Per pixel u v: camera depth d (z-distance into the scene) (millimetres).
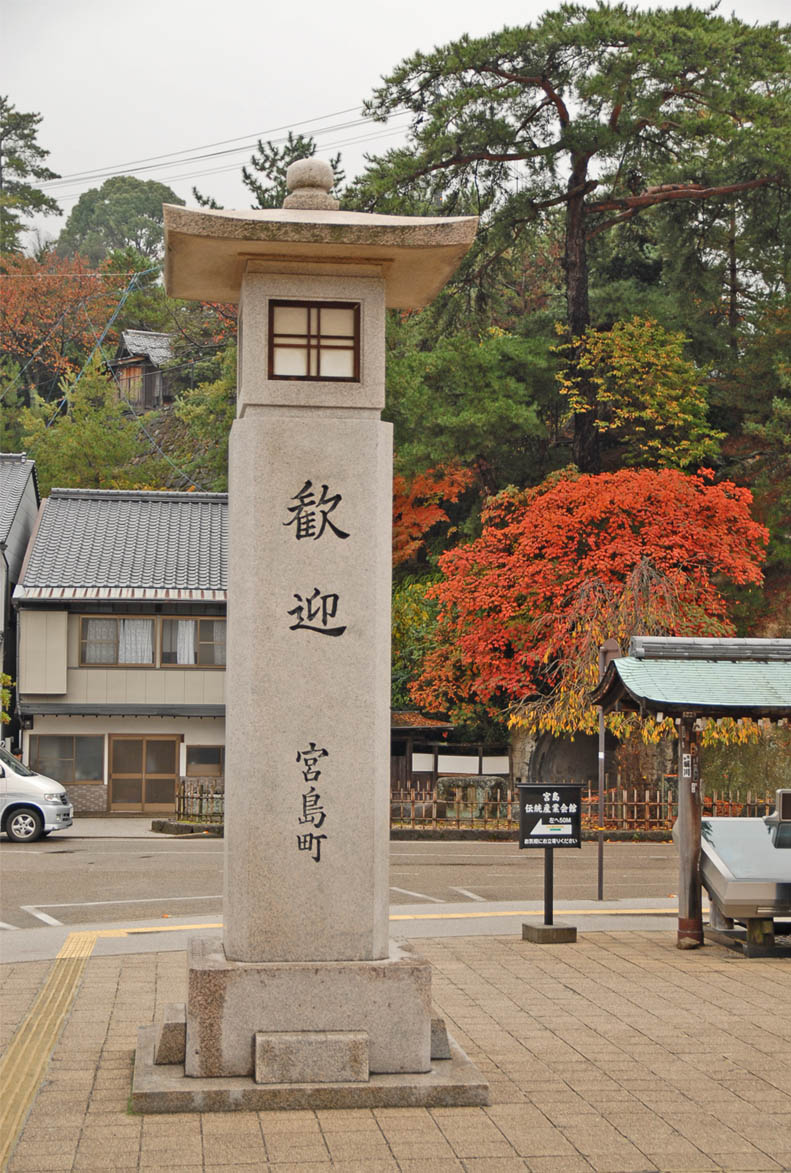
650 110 30906
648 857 23078
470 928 13953
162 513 36844
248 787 7277
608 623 26750
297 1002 7062
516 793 29453
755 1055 8148
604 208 34625
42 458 45562
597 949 12547
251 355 7484
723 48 30406
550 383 34844
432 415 32781
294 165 8047
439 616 30484
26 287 55562
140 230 78750
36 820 25156
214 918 14961
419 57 31062
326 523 7461
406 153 32000
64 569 33344
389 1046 7109
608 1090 7285
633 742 30656
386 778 7449
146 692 32750
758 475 35438
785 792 12977
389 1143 6277
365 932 7285
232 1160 6000
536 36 30312
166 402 55438
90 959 11891
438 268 7719
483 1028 8922
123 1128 6477
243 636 7422
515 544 29953
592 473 34812
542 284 47406
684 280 36906
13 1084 7285
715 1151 6230
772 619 34344
